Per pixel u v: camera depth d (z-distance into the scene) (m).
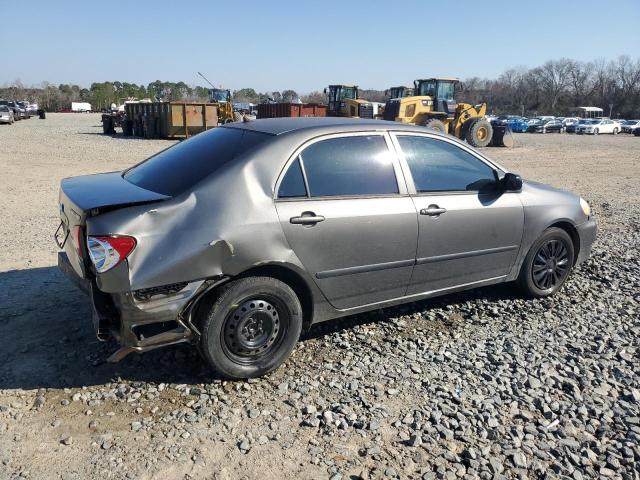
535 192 5.17
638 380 3.91
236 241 3.52
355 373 3.90
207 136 4.41
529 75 106.62
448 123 26.72
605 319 4.96
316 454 3.04
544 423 3.38
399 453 3.07
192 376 3.79
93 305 3.44
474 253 4.73
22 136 28.58
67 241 3.84
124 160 18.16
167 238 3.37
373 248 4.12
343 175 4.05
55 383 3.65
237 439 3.14
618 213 10.09
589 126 49.91
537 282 5.32
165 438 3.13
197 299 3.49
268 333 3.78
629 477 2.93
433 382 3.81
